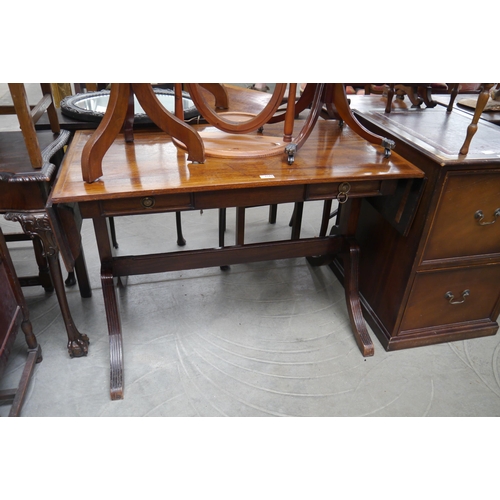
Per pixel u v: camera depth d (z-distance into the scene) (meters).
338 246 1.97
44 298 2.11
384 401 1.65
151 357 1.80
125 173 1.37
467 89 2.57
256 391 1.67
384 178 1.45
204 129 1.83
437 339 1.92
